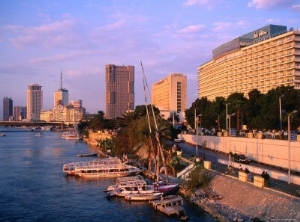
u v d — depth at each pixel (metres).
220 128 172.88
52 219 74.44
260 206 66.44
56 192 98.56
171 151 119.81
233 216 66.94
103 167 123.31
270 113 139.00
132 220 72.69
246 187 74.19
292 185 72.44
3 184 108.94
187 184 89.50
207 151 137.00
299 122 127.00
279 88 152.75
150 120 113.69
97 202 87.50
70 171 124.19
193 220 68.31
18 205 85.31
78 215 76.94
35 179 117.06
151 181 104.81
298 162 87.19
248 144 112.38
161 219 72.56
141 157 146.88
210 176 88.75
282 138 102.94
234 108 158.75
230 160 101.38
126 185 94.50
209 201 77.81
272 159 98.62
